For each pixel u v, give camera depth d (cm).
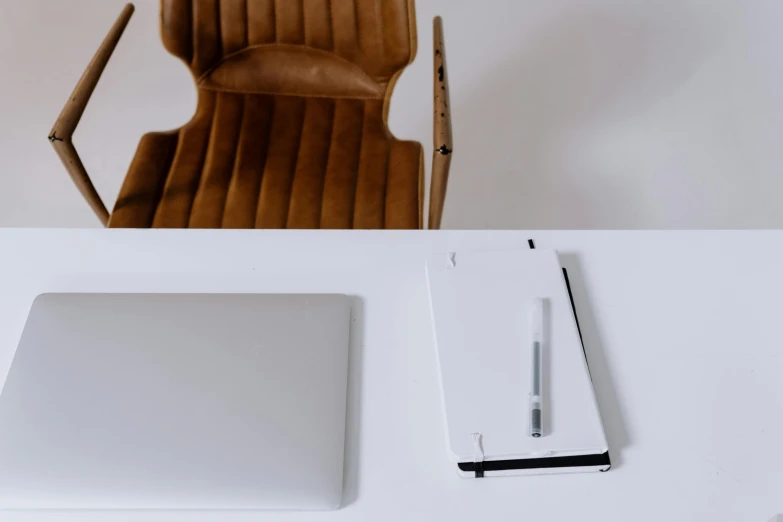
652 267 71
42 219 140
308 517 56
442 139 83
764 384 63
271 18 105
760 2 155
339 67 111
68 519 55
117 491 55
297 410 59
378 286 70
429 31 170
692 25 170
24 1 166
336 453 57
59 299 65
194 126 109
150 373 61
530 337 64
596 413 59
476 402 60
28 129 151
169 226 99
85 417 58
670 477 58
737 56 161
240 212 101
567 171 152
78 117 86
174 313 65
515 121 158
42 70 158
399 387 63
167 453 56
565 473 58
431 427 61
